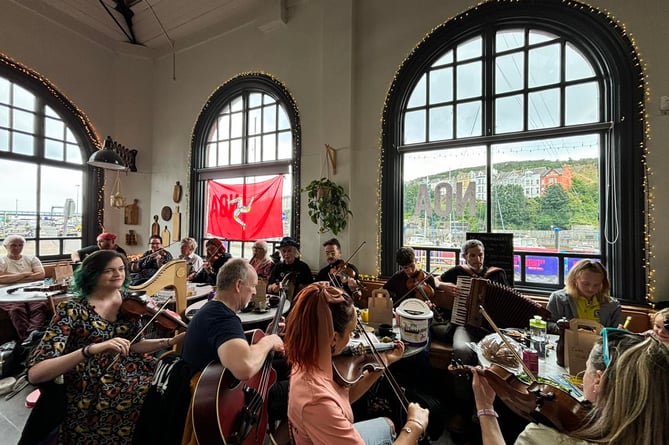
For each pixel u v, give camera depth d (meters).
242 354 1.06
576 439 0.65
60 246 4.22
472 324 1.94
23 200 3.88
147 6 4.52
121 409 1.22
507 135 2.81
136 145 4.95
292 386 0.86
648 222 2.24
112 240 3.53
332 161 3.46
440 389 2.18
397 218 3.31
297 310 0.90
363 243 3.14
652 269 2.22
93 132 4.54
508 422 1.71
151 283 1.98
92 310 1.30
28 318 2.74
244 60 4.36
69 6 4.17
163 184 4.99
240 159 4.49
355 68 3.48
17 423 1.79
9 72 3.71
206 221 4.77
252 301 2.15
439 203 3.15
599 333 1.29
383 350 1.37
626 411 0.56
